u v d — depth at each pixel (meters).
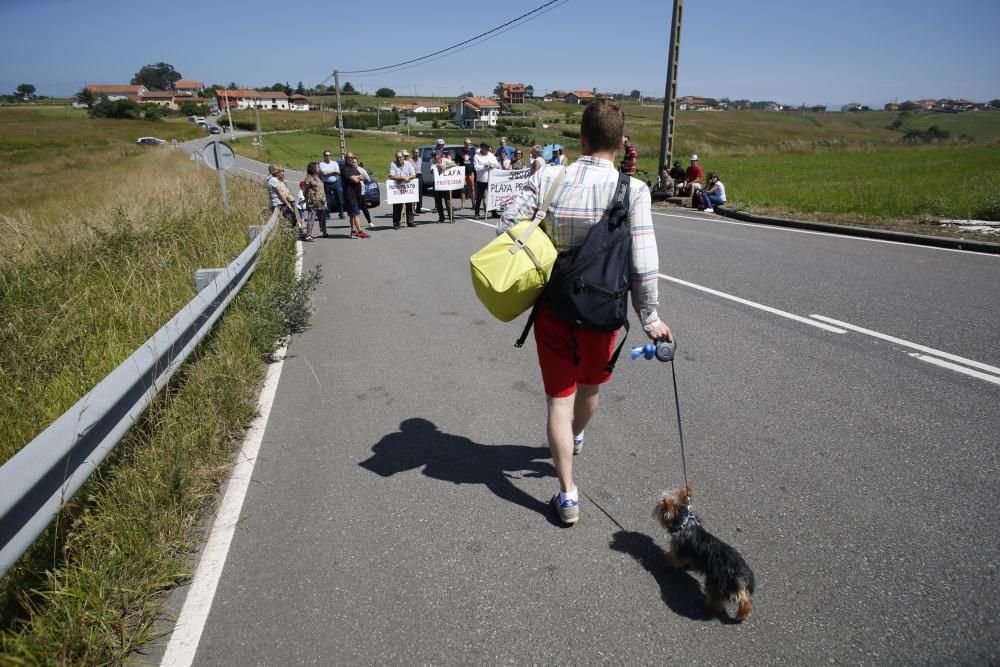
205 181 20.06
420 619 2.47
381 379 5.04
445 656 2.29
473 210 17.38
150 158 47.66
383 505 3.25
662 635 2.35
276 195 12.71
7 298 6.12
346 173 12.71
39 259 7.80
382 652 2.32
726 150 44.69
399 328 6.47
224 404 4.21
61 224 10.48
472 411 4.37
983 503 3.02
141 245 8.38
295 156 55.12
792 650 2.26
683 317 6.21
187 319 4.52
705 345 5.41
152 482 3.15
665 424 4.00
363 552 2.88
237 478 3.56
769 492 3.20
